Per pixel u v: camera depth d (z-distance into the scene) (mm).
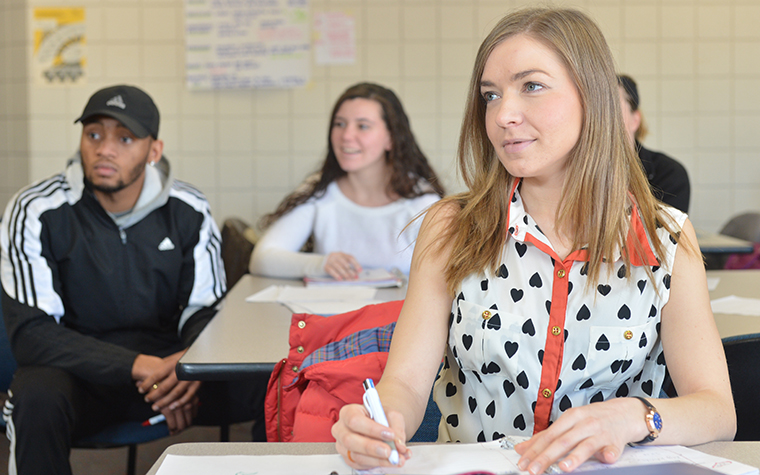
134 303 1874
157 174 1905
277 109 3877
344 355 1192
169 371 1619
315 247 2396
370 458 742
